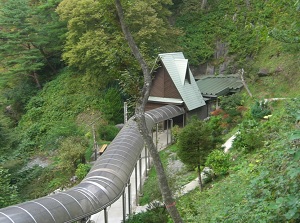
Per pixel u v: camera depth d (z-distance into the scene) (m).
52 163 26.52
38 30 36.34
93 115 31.95
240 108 24.34
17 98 37.84
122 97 32.56
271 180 7.70
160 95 28.66
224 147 19.41
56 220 10.18
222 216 8.91
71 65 35.34
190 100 28.23
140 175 19.23
